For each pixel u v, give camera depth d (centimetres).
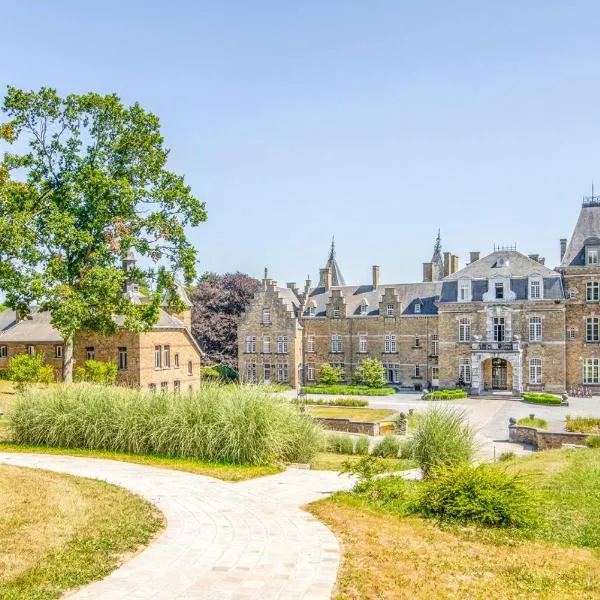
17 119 3594
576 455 2214
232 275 7956
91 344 4925
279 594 803
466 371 6425
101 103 3653
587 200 6269
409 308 6919
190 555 966
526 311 6184
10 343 5288
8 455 1939
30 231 3344
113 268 3650
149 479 1590
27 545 970
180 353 5366
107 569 893
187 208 3878
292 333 7200
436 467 1468
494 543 1075
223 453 1891
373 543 1034
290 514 1241
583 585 870
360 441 2711
